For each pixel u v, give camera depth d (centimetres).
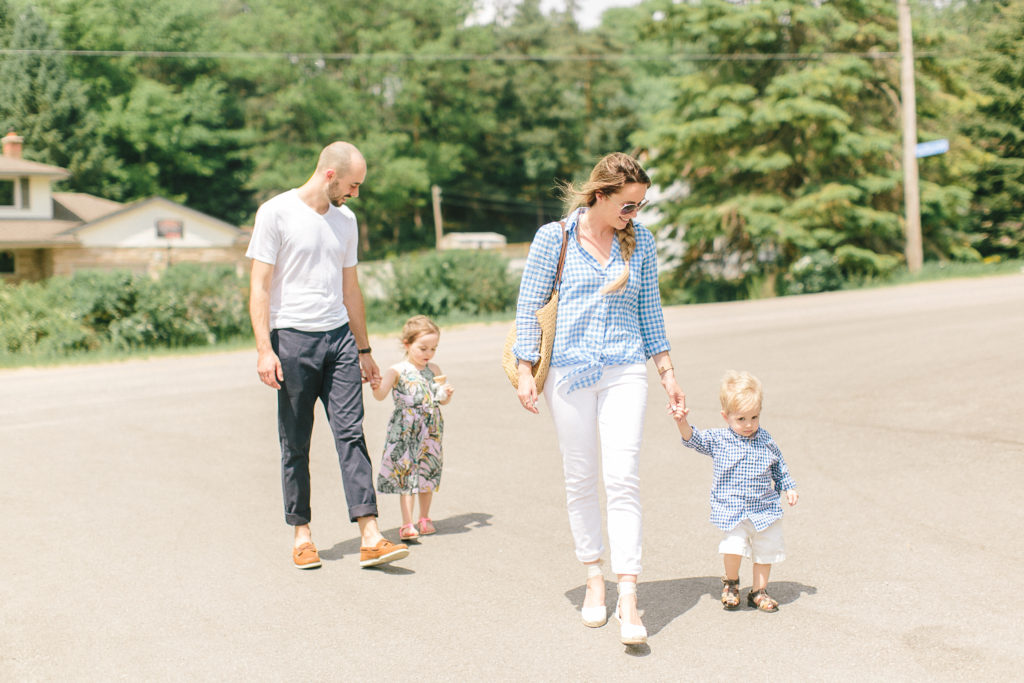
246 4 7288
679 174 3453
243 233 3812
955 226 3388
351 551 518
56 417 983
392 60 6631
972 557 471
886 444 715
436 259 2547
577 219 420
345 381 497
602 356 408
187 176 6406
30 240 3309
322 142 6500
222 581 466
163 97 5891
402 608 426
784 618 403
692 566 479
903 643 372
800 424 800
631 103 7331
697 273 3544
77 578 471
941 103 3256
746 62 3353
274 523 572
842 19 3178
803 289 2952
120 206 3984
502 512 588
